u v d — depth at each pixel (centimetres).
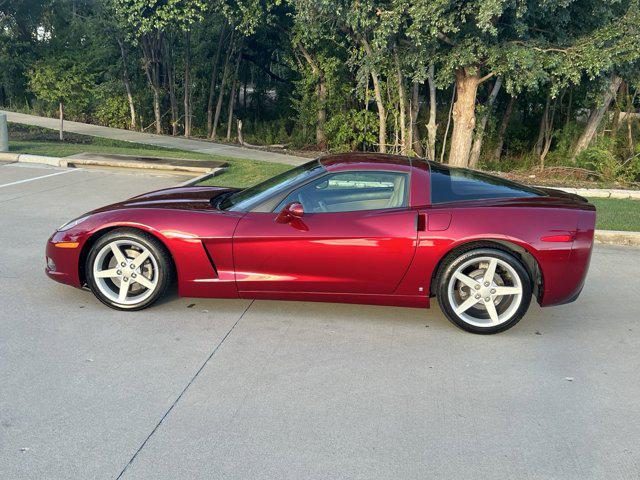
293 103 2067
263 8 1692
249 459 279
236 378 358
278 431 303
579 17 1235
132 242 445
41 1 2409
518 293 426
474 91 1325
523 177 1402
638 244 730
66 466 270
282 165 1273
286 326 440
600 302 517
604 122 1627
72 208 803
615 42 1156
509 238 417
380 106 1513
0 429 297
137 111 2206
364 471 272
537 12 1151
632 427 316
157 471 268
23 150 1273
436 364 385
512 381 365
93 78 2009
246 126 2219
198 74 2195
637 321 473
